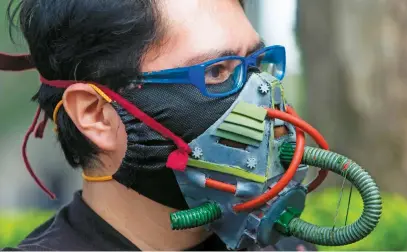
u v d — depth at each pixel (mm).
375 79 8188
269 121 2383
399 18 8047
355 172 2379
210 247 2662
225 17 2443
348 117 8398
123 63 2371
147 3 2373
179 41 2369
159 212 2490
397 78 8094
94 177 2559
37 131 2928
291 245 3117
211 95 2352
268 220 2391
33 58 2633
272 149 2383
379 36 8125
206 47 2373
